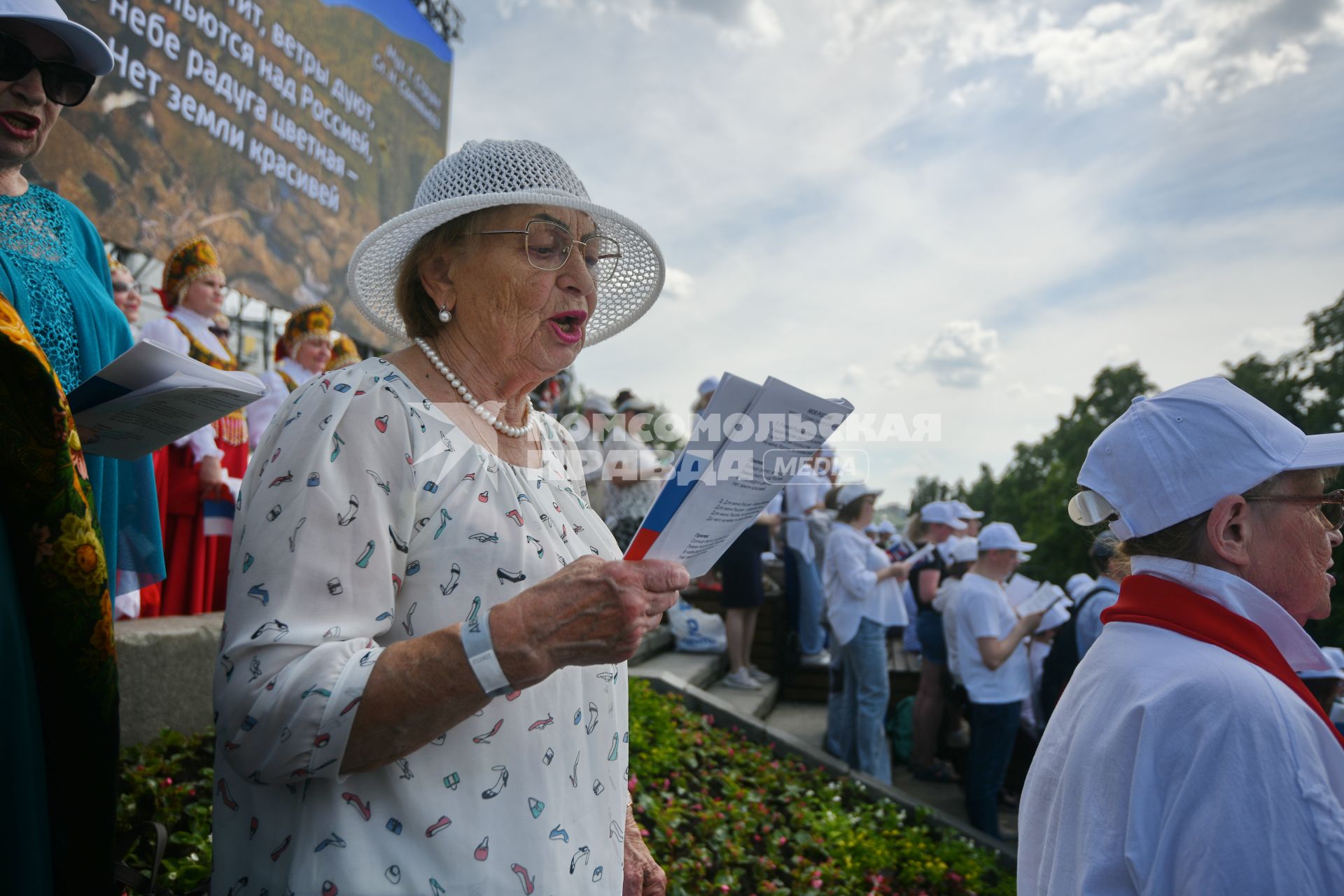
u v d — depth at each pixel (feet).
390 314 5.48
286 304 21.71
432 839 3.65
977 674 17.26
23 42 4.93
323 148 23.06
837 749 19.57
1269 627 4.37
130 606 11.53
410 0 27.27
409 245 4.92
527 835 3.86
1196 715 3.91
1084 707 4.51
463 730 3.82
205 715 11.34
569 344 4.78
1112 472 4.85
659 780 14.35
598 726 4.49
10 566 3.44
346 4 24.03
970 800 17.43
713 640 24.89
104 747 3.79
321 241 23.08
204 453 12.58
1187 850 3.73
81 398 4.11
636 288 6.01
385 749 3.46
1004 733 17.19
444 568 3.91
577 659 3.59
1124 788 4.03
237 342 21.88
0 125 4.98
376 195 25.72
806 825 15.21
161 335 13.09
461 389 4.59
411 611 3.87
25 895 3.29
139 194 16.92
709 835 13.24
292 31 21.65
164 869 7.57
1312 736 3.87
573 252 4.72
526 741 3.98
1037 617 17.13
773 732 19.15
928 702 21.57
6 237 5.28
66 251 5.76
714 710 19.54
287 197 21.59
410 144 27.71
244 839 3.83
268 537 3.67
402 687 3.38
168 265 14.33
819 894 12.79
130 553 6.28
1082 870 4.09
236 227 19.75
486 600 3.91
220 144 19.13
